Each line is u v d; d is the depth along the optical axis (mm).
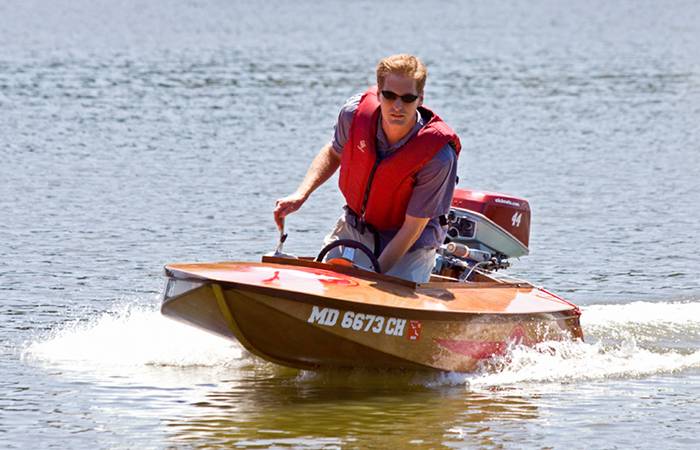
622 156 66000
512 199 29734
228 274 23625
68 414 22859
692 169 61688
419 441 21547
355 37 159750
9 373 25578
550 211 49969
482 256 28828
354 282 24547
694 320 31766
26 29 161750
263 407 23344
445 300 25234
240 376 25516
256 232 44375
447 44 150125
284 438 21562
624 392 24969
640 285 36938
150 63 118500
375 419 22750
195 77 106250
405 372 25453
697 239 44438
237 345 27547
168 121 78250
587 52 140875
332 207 49281
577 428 22516
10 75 104000
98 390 24375
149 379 25250
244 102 89250
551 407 23781
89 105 85688
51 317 31062
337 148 26250
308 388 24719
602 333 30250
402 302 24328
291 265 25266
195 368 26094
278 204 26078
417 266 25766
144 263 38719
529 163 63094
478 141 71125
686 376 26281
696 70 119000
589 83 107062
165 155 63969
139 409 23203
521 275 38406
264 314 23438
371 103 25078
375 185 25109
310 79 106000
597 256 41438
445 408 23547
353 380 25375
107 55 126625
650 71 118250
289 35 161625
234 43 146875
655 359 27672
